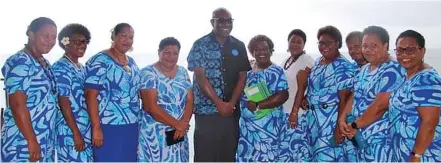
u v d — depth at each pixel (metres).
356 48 3.73
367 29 3.28
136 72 3.53
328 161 3.87
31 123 3.10
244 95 3.96
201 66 3.69
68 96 3.30
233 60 3.72
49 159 3.25
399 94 3.00
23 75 3.06
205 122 3.73
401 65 3.05
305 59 4.10
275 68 3.95
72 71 3.35
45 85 3.16
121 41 3.41
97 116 3.39
